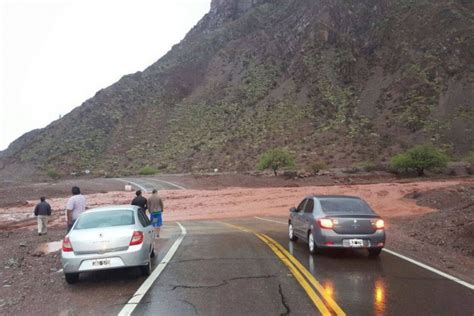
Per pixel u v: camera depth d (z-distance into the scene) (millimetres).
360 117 133750
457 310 6754
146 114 181875
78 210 12805
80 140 159000
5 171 146500
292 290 7926
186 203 39531
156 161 133375
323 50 177375
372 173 67500
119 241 8836
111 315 6754
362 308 6855
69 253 8734
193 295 7703
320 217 11250
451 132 113000
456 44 150500
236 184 61500
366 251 12008
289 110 146125
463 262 10492
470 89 130750
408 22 172250
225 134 142250
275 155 70438
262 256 11406
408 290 7902
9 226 26438
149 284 8586
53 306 7449
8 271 10578
